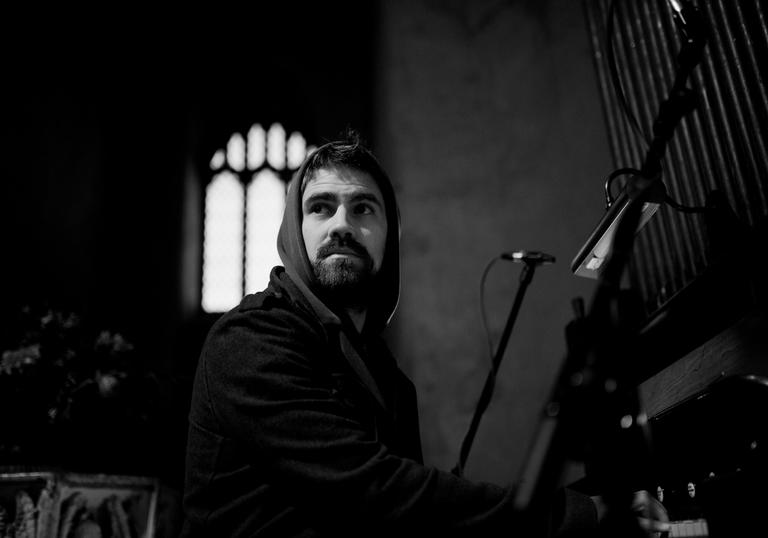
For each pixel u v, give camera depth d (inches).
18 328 150.5
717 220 87.7
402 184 198.5
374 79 219.6
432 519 59.6
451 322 183.8
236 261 275.9
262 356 67.1
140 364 157.3
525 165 194.1
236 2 297.3
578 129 193.5
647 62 117.6
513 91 201.9
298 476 62.1
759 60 85.8
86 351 142.8
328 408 65.3
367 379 71.5
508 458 170.1
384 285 85.7
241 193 285.4
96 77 278.7
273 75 294.8
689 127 101.1
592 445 50.1
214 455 67.0
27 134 251.8
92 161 267.7
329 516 62.4
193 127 286.2
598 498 61.7
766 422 57.2
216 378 67.8
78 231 254.8
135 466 143.6
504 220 190.1
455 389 178.1
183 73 289.4
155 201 272.8
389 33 215.0
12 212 242.1
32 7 262.7
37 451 134.2
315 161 82.4
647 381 89.9
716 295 82.6
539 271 183.5
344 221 76.9
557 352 176.1
